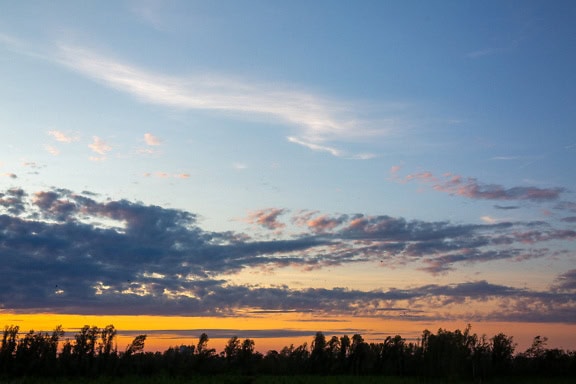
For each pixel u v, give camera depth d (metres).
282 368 151.25
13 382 119.31
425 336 150.50
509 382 138.12
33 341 130.50
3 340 128.50
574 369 144.50
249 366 146.50
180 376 130.75
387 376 146.38
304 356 156.62
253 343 151.50
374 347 157.00
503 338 149.50
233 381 130.38
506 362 147.12
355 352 156.50
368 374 150.62
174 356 140.50
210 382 127.62
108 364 132.88
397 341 156.25
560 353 147.88
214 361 143.12
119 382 122.44
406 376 147.38
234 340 151.25
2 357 126.56
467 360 146.00
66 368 129.00
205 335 144.50
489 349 149.00
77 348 132.88
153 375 130.62
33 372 126.25
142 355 138.25
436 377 141.88
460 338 148.88
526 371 146.12
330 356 156.38
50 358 129.62
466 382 140.12
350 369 154.12
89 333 135.62
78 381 122.62
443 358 144.25
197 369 138.25
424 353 147.88
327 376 142.12
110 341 136.12
